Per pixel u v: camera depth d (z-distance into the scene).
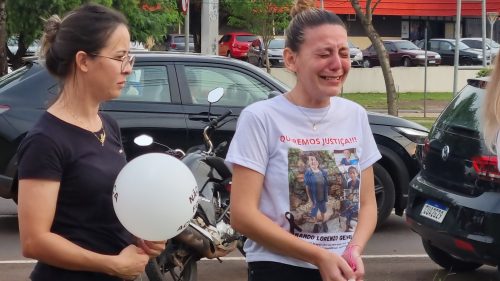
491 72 3.27
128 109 7.46
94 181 2.63
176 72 7.68
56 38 2.67
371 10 16.47
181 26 41.75
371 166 3.01
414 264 6.66
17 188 2.71
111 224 2.69
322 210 2.82
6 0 14.65
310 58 2.81
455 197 5.48
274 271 2.86
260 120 2.83
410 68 28.61
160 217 2.53
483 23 32.22
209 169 5.73
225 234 5.55
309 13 2.88
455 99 6.12
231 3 31.44
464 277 6.29
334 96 2.85
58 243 2.53
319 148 2.85
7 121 7.14
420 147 6.80
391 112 16.27
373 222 2.97
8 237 7.39
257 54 34.50
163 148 7.52
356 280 2.75
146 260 2.67
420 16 48.09
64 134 2.62
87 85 2.67
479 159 5.34
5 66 14.26
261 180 2.82
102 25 2.65
